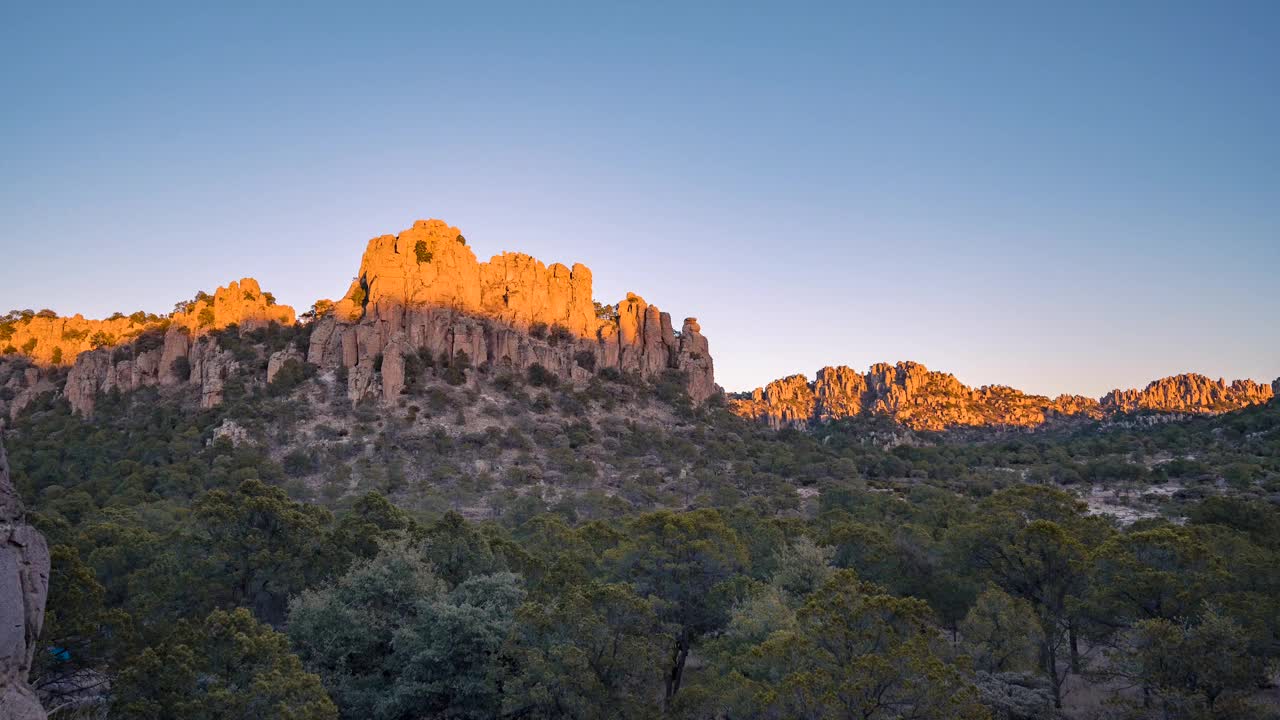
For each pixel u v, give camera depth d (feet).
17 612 53.06
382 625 142.41
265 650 110.42
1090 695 134.82
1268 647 122.62
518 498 382.22
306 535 166.30
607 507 372.17
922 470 578.66
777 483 462.19
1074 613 138.31
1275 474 465.47
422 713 136.05
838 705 93.35
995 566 157.69
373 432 472.44
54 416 539.29
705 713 113.80
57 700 125.39
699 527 164.96
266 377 524.93
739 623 137.80
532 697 114.73
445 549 171.94
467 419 504.84
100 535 174.29
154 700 98.63
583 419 545.85
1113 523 281.74
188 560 157.17
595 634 120.16
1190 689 108.78
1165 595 130.11
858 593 122.11
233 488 368.68
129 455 441.68
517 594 144.25
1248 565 155.12
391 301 562.25
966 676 107.24
